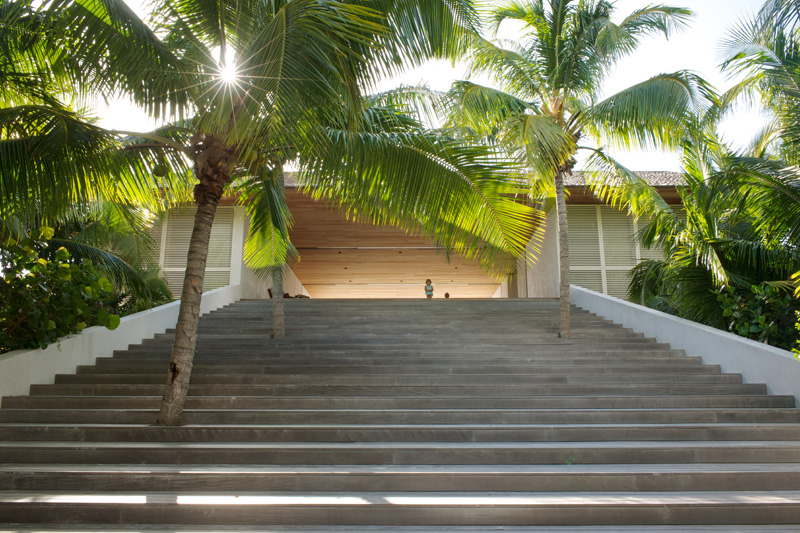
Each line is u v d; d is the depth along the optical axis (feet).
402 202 19.36
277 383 24.12
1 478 13.96
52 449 15.64
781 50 26.86
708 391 23.56
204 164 19.02
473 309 42.09
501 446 16.30
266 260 33.78
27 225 23.21
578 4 33.81
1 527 12.16
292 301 45.21
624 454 15.88
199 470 14.42
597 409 21.31
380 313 40.86
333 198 20.54
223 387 22.67
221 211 52.34
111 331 29.76
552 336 33.55
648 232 35.76
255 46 14.90
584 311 42.45
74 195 19.24
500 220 19.70
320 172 19.11
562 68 33.94
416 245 64.28
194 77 16.34
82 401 21.09
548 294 54.34
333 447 15.89
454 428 17.79
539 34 35.06
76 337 26.23
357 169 19.08
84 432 17.51
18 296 22.81
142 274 36.63
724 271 27.45
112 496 13.10
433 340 31.94
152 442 17.26
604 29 31.65
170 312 37.81
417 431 17.74
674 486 14.14
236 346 30.86
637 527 12.29
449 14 18.67
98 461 15.56
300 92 15.08
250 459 15.57
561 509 12.46
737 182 25.95
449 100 27.04
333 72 15.96
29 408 20.89
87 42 15.60
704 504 12.59
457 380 24.49
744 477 14.30
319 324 37.45
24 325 23.91
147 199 24.71
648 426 18.04
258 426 17.88
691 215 30.35
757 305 26.89
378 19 17.20
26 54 19.13
